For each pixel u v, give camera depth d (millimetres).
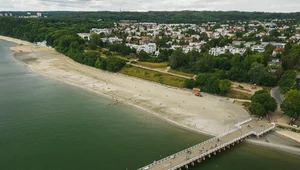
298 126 122188
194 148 100812
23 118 126312
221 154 102312
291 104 125562
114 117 132375
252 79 183750
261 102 132875
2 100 150250
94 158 95312
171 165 89438
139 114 137250
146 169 86500
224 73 193250
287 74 173000
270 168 93250
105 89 178000
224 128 121188
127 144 105750
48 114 132750
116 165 91438
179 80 192000
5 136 108188
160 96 164500
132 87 183250
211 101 155875
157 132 117000
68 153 97938
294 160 98500
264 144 109375
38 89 175125
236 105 149750
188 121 128250
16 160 92438
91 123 124125
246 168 93188
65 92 171000
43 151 98562
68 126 119875
